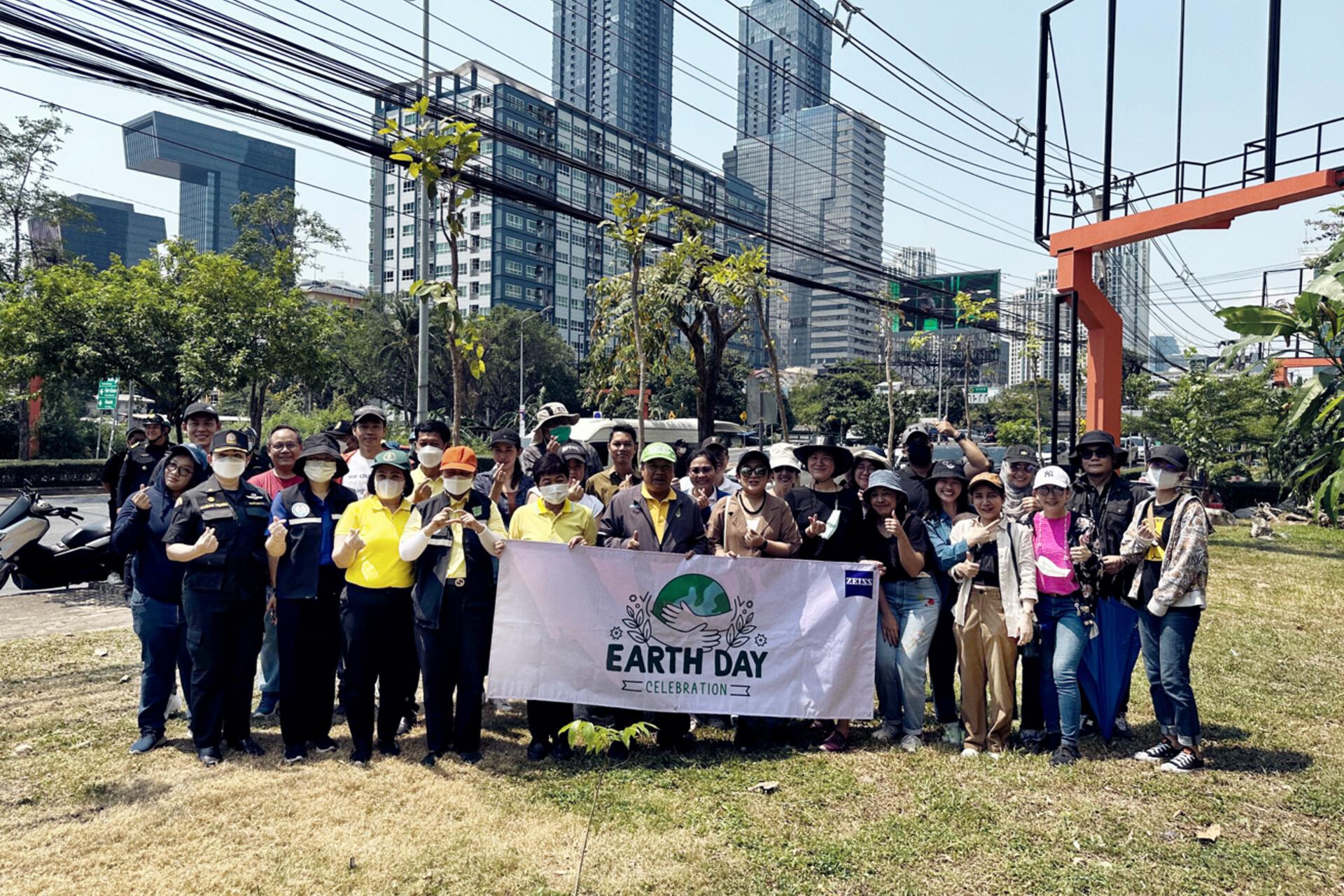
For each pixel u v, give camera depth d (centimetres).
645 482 562
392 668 526
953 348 8525
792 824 436
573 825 432
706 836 423
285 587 513
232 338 2428
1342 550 1506
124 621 874
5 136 3456
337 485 558
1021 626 522
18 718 584
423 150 701
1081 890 379
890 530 539
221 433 514
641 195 1290
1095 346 1521
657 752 544
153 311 2384
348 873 384
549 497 540
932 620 554
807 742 571
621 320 1460
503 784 485
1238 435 2472
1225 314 1355
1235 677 712
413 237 9556
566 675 529
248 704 530
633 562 541
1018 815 451
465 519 506
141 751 523
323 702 535
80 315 2325
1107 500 552
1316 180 1184
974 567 538
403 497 539
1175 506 520
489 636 530
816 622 550
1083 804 463
